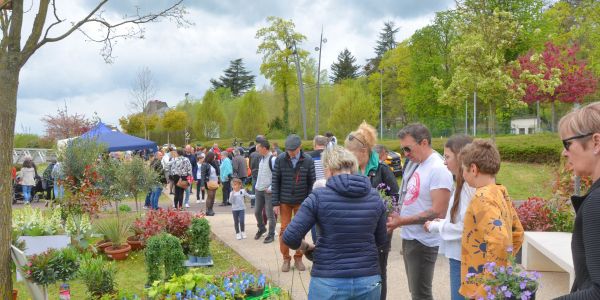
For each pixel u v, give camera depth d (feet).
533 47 108.27
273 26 133.18
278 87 138.51
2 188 15.58
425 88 142.41
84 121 122.31
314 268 9.96
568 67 83.82
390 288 19.27
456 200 11.04
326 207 9.78
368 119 138.92
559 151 61.62
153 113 174.09
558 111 117.29
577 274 6.32
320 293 9.72
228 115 192.03
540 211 23.88
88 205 27.14
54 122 124.88
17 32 15.60
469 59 61.26
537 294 18.62
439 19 143.95
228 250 27.58
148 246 19.03
